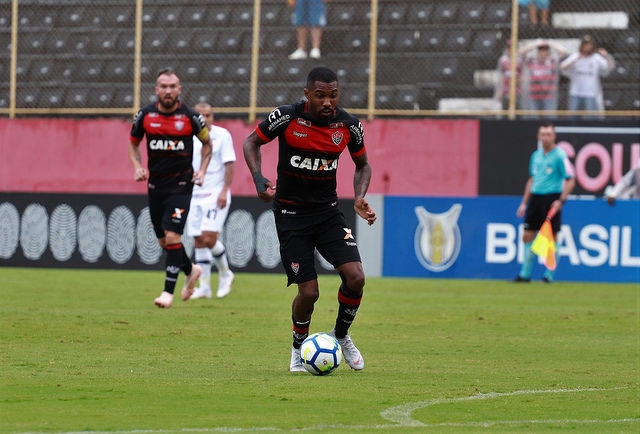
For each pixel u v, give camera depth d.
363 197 27.72
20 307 45.47
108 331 36.84
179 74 83.75
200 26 85.81
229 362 29.41
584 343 35.75
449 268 70.00
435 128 73.31
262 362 29.48
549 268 65.62
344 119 26.98
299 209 27.23
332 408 21.83
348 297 27.00
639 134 70.25
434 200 70.25
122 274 69.31
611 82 79.75
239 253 72.19
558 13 81.56
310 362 26.69
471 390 24.61
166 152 43.75
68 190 77.06
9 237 75.44
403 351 32.84
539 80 75.06
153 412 21.19
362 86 80.62
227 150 51.19
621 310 48.69
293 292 56.44
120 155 76.44
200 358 30.22
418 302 51.72
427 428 19.59
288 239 27.20
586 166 71.06
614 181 70.56
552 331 39.62
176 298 51.31
